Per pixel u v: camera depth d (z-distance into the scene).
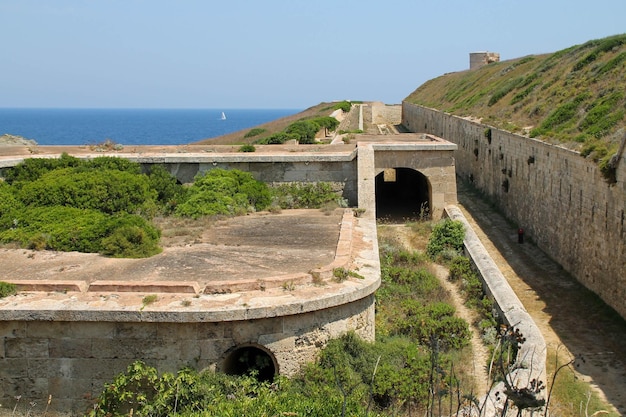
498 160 36.97
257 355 13.23
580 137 26.27
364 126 75.19
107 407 11.79
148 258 16.09
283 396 10.47
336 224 20.78
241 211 23.39
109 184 22.28
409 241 27.22
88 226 17.69
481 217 35.28
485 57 85.50
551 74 44.09
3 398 12.70
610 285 21.00
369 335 14.42
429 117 65.81
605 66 35.09
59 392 12.63
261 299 12.55
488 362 14.66
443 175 30.30
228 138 61.75
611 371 16.33
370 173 26.55
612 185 20.81
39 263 15.70
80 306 12.27
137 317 12.07
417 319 16.59
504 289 19.00
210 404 11.01
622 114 26.62
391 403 12.52
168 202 23.95
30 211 20.39
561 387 15.26
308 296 12.75
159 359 12.40
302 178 27.81
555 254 26.64
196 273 14.55
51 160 25.33
